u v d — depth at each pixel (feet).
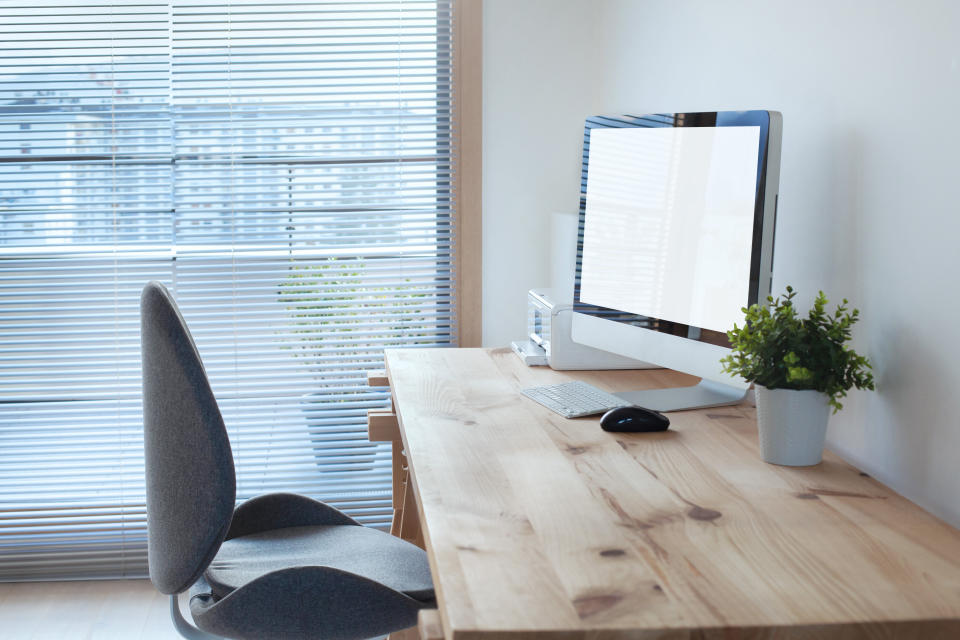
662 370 6.93
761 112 4.82
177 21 9.36
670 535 3.56
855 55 4.75
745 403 5.83
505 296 10.05
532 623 2.79
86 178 9.48
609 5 9.41
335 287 9.84
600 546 3.44
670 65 7.61
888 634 2.84
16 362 9.62
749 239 4.92
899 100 4.36
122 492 9.76
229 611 4.84
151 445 4.78
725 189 5.13
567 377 6.66
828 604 2.95
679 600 2.97
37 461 9.66
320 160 9.68
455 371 6.83
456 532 3.57
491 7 9.67
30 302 9.55
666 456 4.65
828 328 4.47
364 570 5.57
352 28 9.46
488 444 4.85
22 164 9.43
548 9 9.74
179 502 4.66
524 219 9.96
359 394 10.02
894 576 3.19
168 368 4.57
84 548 9.76
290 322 9.84
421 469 4.40
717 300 5.21
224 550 5.90
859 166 4.73
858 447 4.84
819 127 5.15
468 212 9.84
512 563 3.27
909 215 4.29
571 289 9.05
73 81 9.39
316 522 6.40
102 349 9.66
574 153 9.93
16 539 9.68
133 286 9.62
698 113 5.37
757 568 3.24
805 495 4.07
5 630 8.54
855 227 4.78
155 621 8.77
